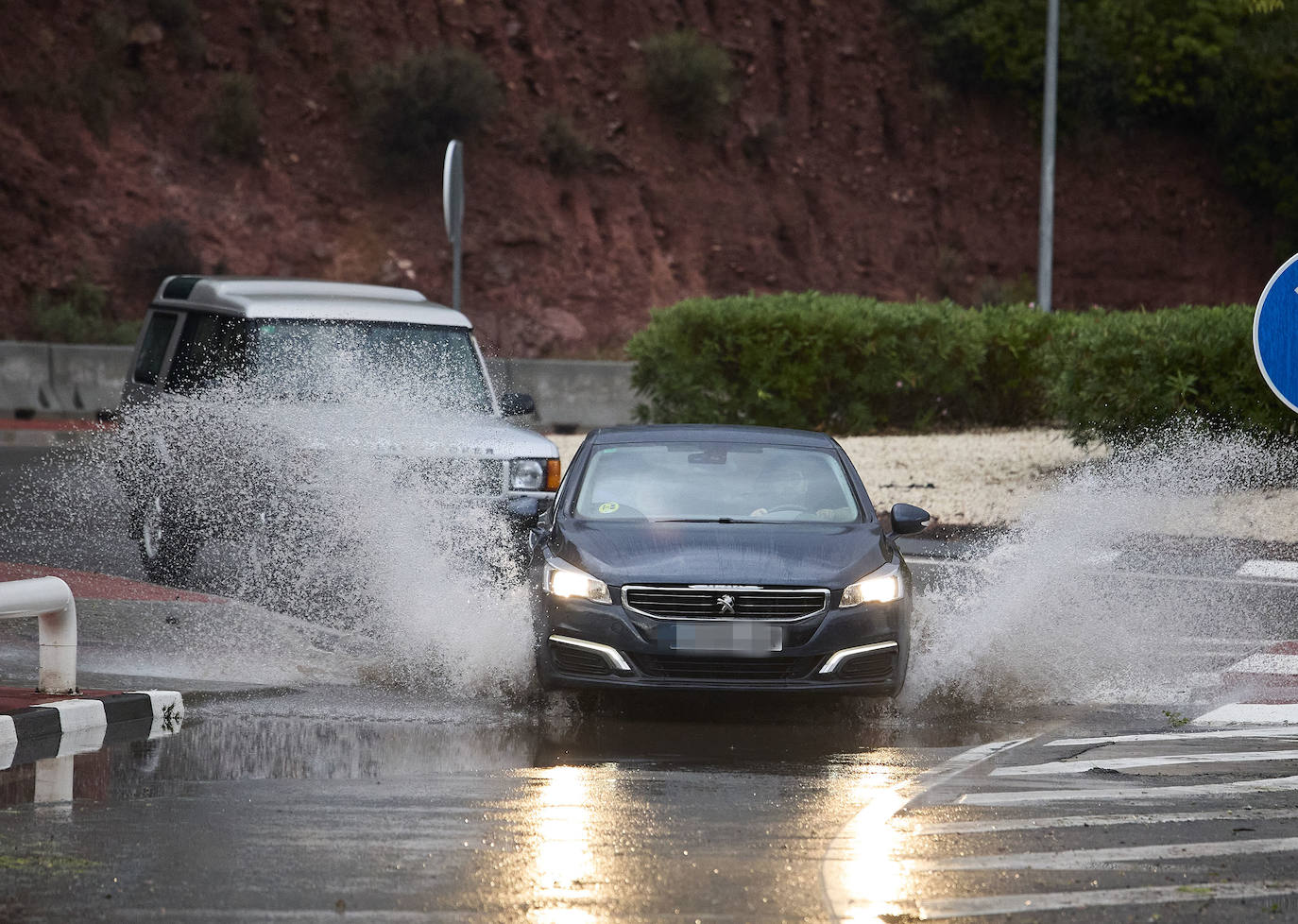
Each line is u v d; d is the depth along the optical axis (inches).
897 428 2994.6
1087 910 652.7
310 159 3937.0
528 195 4050.2
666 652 1045.8
